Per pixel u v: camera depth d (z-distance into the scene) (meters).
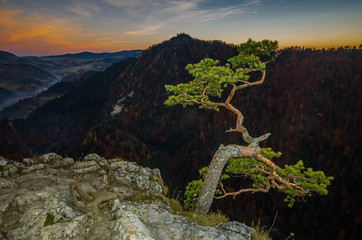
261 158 8.80
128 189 6.87
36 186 5.85
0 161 6.58
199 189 9.20
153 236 4.36
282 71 187.38
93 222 4.39
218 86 10.38
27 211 4.30
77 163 7.63
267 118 155.25
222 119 160.25
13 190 5.41
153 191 7.62
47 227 3.91
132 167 8.26
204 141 151.38
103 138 106.25
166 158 156.50
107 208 5.08
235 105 169.50
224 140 147.62
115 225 4.07
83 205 4.81
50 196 4.98
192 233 4.66
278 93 172.00
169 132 180.50
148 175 8.43
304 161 119.75
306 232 87.75
